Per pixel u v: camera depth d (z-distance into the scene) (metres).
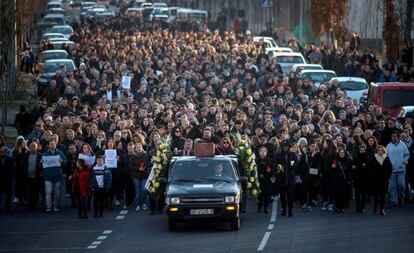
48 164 68.25
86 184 65.44
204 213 59.06
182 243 56.28
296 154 66.44
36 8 125.69
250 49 132.88
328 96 97.06
